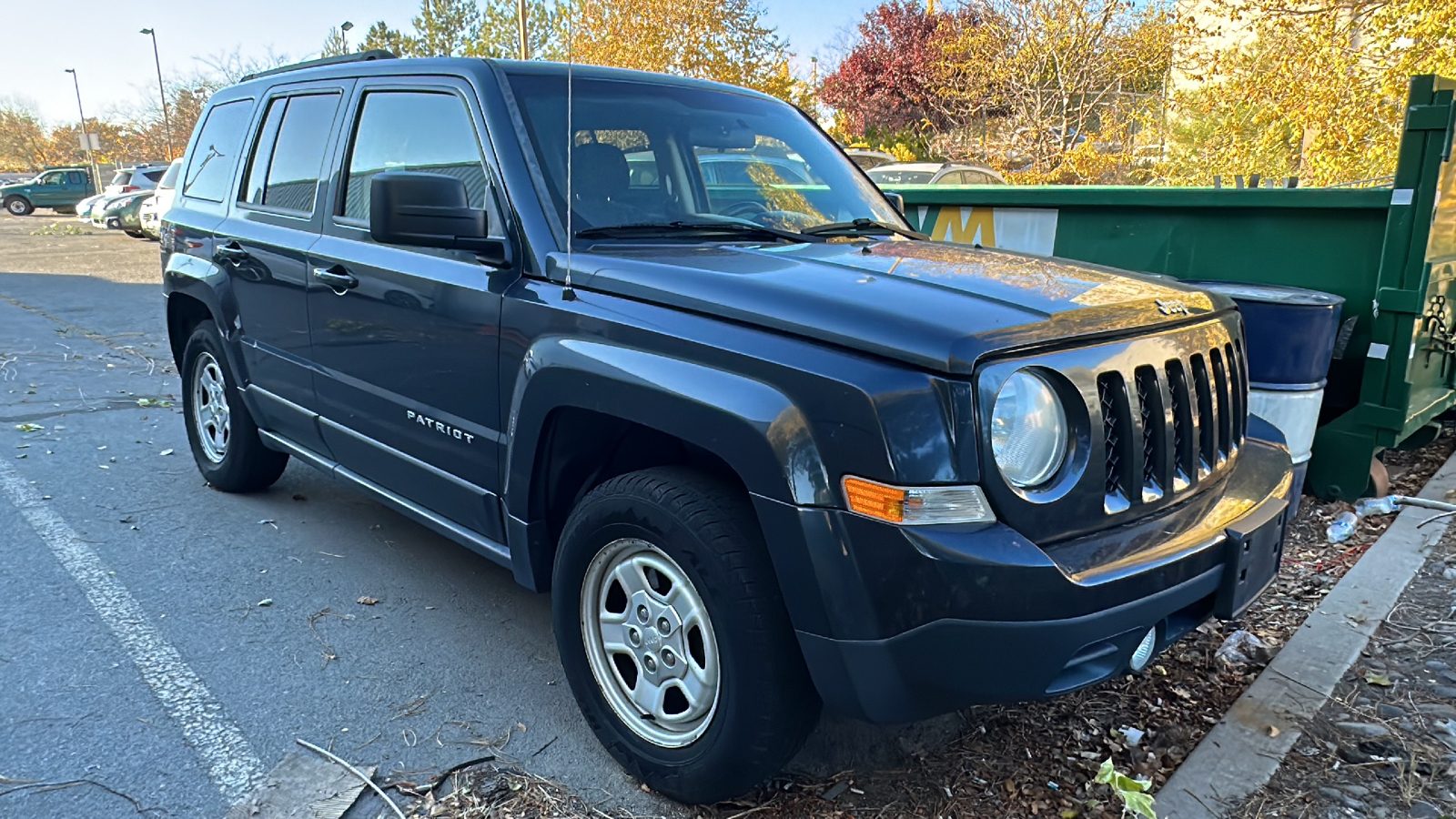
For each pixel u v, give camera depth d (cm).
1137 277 281
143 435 609
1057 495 212
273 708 302
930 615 204
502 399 288
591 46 1962
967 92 1869
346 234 359
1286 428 422
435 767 273
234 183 446
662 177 321
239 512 472
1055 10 1642
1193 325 254
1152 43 1505
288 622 359
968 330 209
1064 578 203
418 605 376
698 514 233
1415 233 418
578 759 279
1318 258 459
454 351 305
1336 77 1080
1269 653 329
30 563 406
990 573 200
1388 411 439
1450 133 406
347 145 368
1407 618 344
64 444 584
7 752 275
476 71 322
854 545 208
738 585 227
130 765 271
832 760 274
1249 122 1230
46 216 3659
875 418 204
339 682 319
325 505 486
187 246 471
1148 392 233
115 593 380
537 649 345
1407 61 1005
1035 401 212
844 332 215
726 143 349
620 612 269
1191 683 313
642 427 268
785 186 351
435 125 330
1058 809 253
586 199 298
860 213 359
